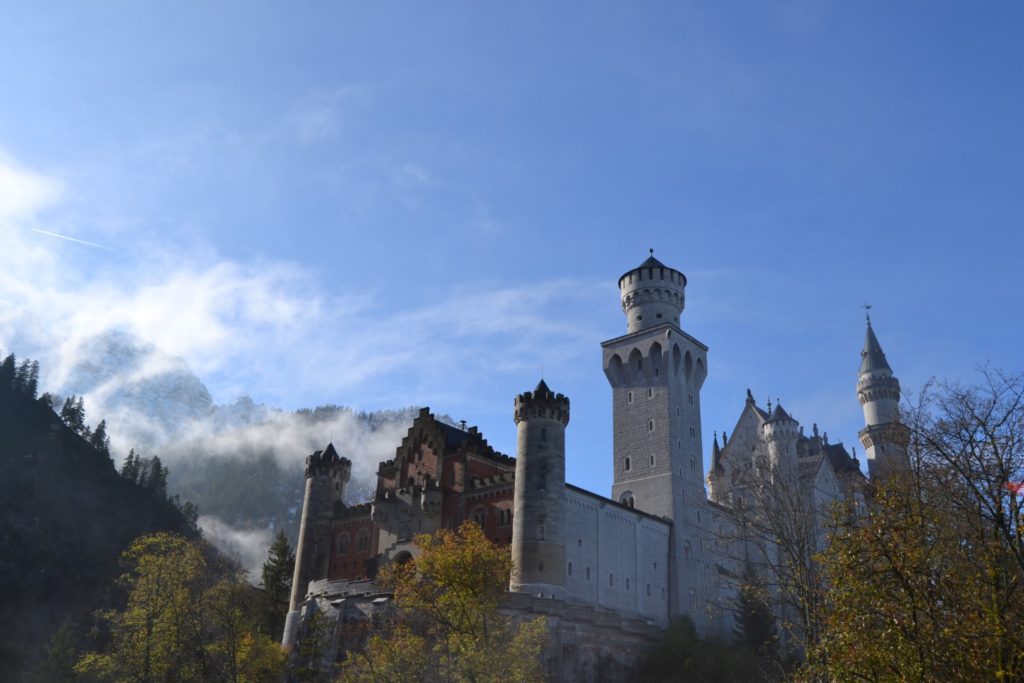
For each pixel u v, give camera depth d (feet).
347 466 362.94
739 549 350.84
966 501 103.40
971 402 135.23
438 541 286.87
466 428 350.64
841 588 100.48
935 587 96.63
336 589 294.25
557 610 245.45
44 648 441.27
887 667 92.17
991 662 88.28
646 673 260.83
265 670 250.16
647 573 313.53
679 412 352.08
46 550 593.83
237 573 356.38
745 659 257.14
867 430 416.26
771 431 379.14
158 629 233.55
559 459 284.82
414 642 200.64
